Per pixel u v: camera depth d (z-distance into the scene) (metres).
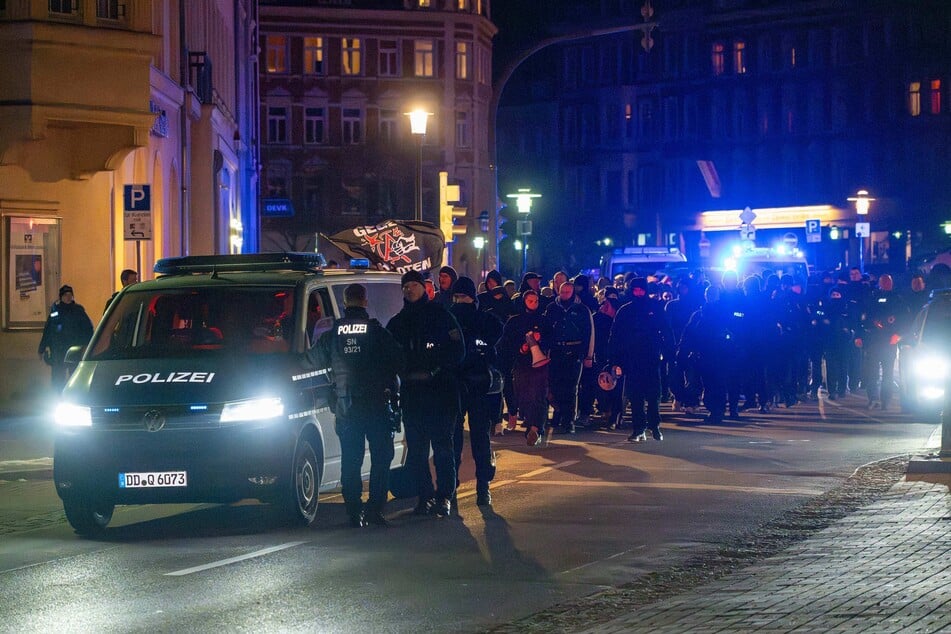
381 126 103.19
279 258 16.95
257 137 72.94
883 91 110.25
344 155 102.38
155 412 14.95
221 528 15.51
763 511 15.98
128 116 31.77
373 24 102.69
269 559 13.38
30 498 18.23
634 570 12.53
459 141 103.88
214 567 13.00
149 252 38.56
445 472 16.08
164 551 14.01
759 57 115.81
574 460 21.56
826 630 9.30
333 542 14.37
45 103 30.69
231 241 57.06
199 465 14.88
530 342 23.69
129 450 14.93
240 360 15.42
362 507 15.56
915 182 108.81
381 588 11.86
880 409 31.61
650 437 25.20
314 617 10.73
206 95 46.34
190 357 15.55
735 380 28.86
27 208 31.73
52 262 32.22
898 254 109.06
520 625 10.24
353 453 15.45
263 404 15.02
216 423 14.91
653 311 24.52
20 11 30.56
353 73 102.69
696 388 30.58
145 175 37.50
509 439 25.12
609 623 9.96
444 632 10.15
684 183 119.56
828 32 112.56
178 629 10.38
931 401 28.20
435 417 16.08
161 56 39.78
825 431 26.02
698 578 12.09
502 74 41.19
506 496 17.70
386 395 15.45
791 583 11.31
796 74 114.06
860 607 10.08
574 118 125.06
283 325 15.85
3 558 13.72
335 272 17.16
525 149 128.00
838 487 17.84
